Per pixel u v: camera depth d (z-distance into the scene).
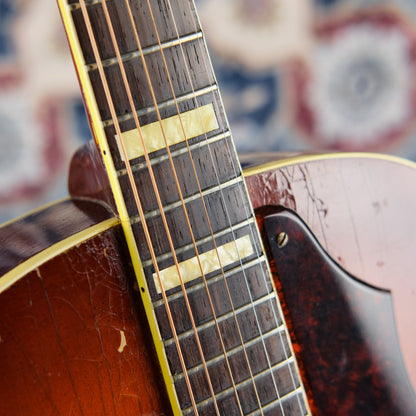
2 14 0.72
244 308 0.59
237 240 0.59
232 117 0.78
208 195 0.59
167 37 0.58
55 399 0.57
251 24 0.77
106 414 0.58
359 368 0.62
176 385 0.59
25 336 0.57
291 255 0.61
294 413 0.61
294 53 0.78
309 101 0.80
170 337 0.58
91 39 0.57
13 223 0.63
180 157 0.58
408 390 0.64
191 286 0.59
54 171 0.76
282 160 0.62
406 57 0.82
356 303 0.62
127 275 0.58
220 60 0.77
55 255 0.57
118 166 0.57
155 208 0.58
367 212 0.63
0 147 0.74
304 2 0.77
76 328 0.58
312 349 0.62
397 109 0.83
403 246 0.64
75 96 0.75
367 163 0.63
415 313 0.64
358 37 0.80
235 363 0.59
